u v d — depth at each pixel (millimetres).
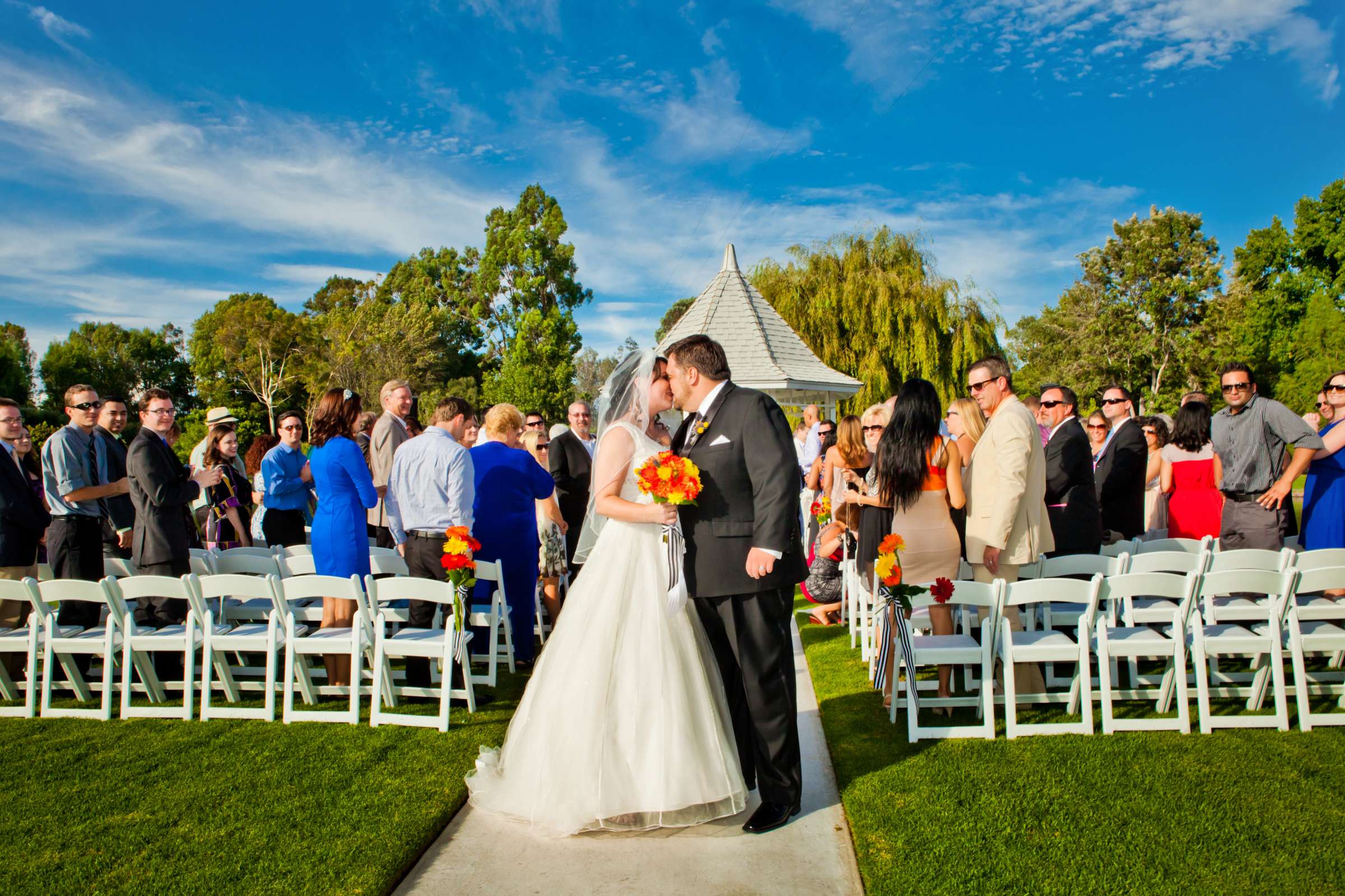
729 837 3332
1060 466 5637
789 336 16641
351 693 4789
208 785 3850
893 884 2902
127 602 5836
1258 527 5980
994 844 3143
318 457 5219
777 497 3242
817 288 22797
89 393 6137
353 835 3330
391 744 4383
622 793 3346
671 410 3895
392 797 3686
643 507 3381
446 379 52062
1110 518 6895
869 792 3660
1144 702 4930
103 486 5906
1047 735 4312
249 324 52438
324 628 5203
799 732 4539
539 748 3520
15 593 4953
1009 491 4594
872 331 22078
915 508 4898
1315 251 44375
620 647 3496
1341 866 2930
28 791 3809
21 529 5590
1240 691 4730
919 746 4207
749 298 16609
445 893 2949
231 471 7922
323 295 75562
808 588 7570
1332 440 5652
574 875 3053
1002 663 5191
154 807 3617
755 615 3377
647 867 3098
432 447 5312
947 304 22406
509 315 57250
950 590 4281
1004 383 4809
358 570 5191
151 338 68000
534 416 7312
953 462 4871
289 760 4152
